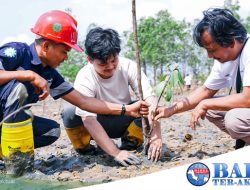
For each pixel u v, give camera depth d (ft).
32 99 10.55
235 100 10.26
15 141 10.21
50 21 10.17
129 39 119.55
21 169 10.43
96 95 12.07
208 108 10.49
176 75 10.94
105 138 11.37
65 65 68.08
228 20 9.80
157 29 123.13
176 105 11.54
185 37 124.98
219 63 11.18
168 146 13.57
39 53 10.41
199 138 15.46
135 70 12.14
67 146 14.71
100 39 10.62
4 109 10.27
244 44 10.19
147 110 11.53
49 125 11.84
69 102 11.43
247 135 10.50
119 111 11.50
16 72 9.78
